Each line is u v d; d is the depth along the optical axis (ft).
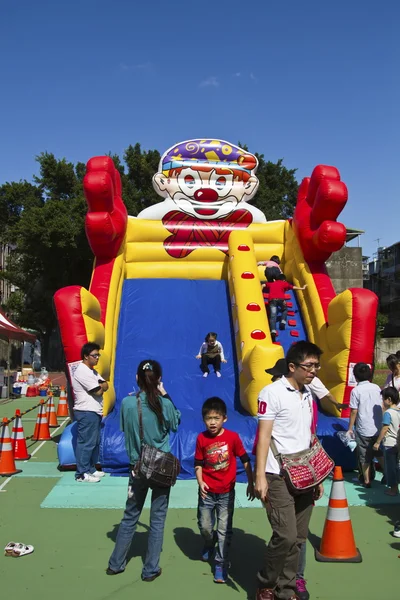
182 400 25.68
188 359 28.37
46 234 91.09
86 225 27.71
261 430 11.26
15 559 13.57
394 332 129.18
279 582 11.28
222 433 13.34
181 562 13.58
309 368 11.40
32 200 101.76
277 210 100.27
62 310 22.35
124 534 12.82
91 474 21.02
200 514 13.20
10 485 20.48
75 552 14.06
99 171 28.25
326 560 13.69
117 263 30.25
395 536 15.43
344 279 80.07
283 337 29.17
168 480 12.44
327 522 14.11
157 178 34.22
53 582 12.34
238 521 16.65
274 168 103.30
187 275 33.88
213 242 34.30
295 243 31.78
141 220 33.99
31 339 60.44
